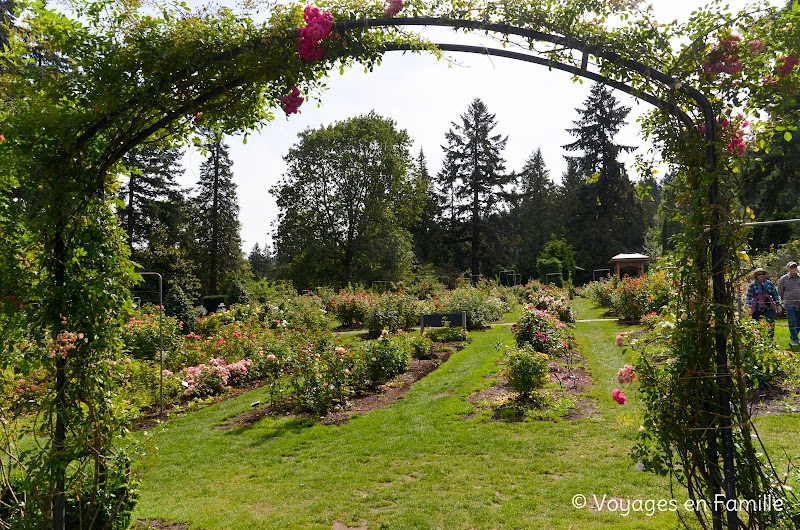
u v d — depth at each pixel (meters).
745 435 2.37
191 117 3.28
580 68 2.88
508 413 5.86
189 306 15.13
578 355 9.22
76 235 2.77
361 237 31.66
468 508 3.69
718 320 2.42
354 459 4.89
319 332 10.12
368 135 31.62
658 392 2.61
